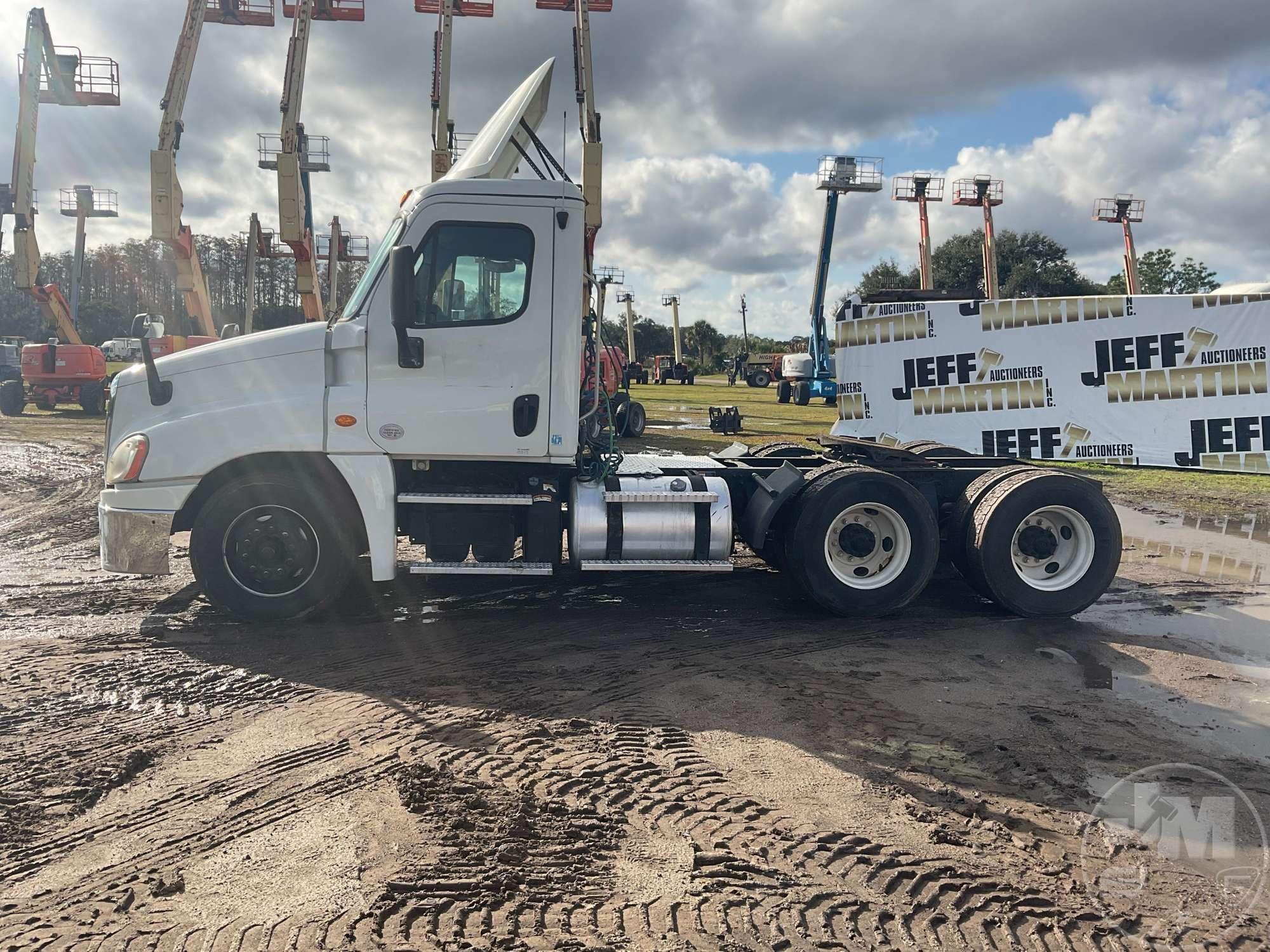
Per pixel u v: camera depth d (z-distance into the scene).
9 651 5.33
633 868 3.11
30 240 29.80
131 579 7.16
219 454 5.59
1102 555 6.32
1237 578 7.69
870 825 3.44
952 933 2.78
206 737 4.16
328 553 5.82
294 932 2.71
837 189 33.28
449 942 2.67
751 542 6.35
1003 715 4.58
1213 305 14.73
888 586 6.23
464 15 29.52
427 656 5.41
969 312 16.77
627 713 4.54
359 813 3.46
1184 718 4.57
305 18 28.44
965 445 17.00
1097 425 15.86
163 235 28.86
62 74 30.42
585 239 6.20
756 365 51.72
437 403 5.63
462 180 5.58
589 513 5.95
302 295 30.39
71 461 14.41
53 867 3.07
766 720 4.48
